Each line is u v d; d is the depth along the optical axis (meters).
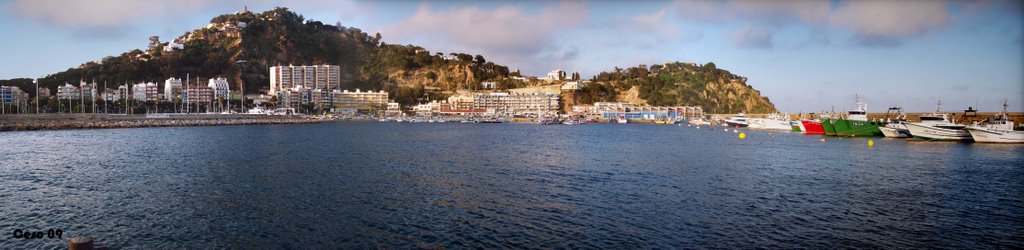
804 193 43.56
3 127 126.56
